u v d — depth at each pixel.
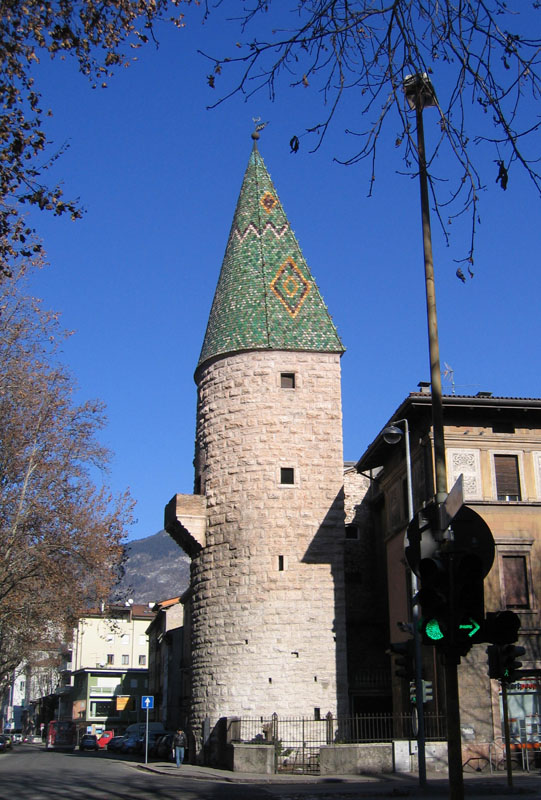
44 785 27.14
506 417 35.50
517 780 27.36
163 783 28.44
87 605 39.38
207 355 42.16
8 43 14.16
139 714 97.44
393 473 41.47
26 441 35.66
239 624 37.53
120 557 39.38
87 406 37.62
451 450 34.88
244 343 40.97
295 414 40.25
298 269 43.47
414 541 12.01
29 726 121.25
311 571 38.19
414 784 27.02
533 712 31.95
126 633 110.25
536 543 33.81
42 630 42.84
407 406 35.31
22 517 35.72
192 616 40.19
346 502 48.50
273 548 38.19
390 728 39.56
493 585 33.03
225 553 38.78
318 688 36.66
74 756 57.78
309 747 33.44
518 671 32.00
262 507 38.72
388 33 9.94
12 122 14.95
